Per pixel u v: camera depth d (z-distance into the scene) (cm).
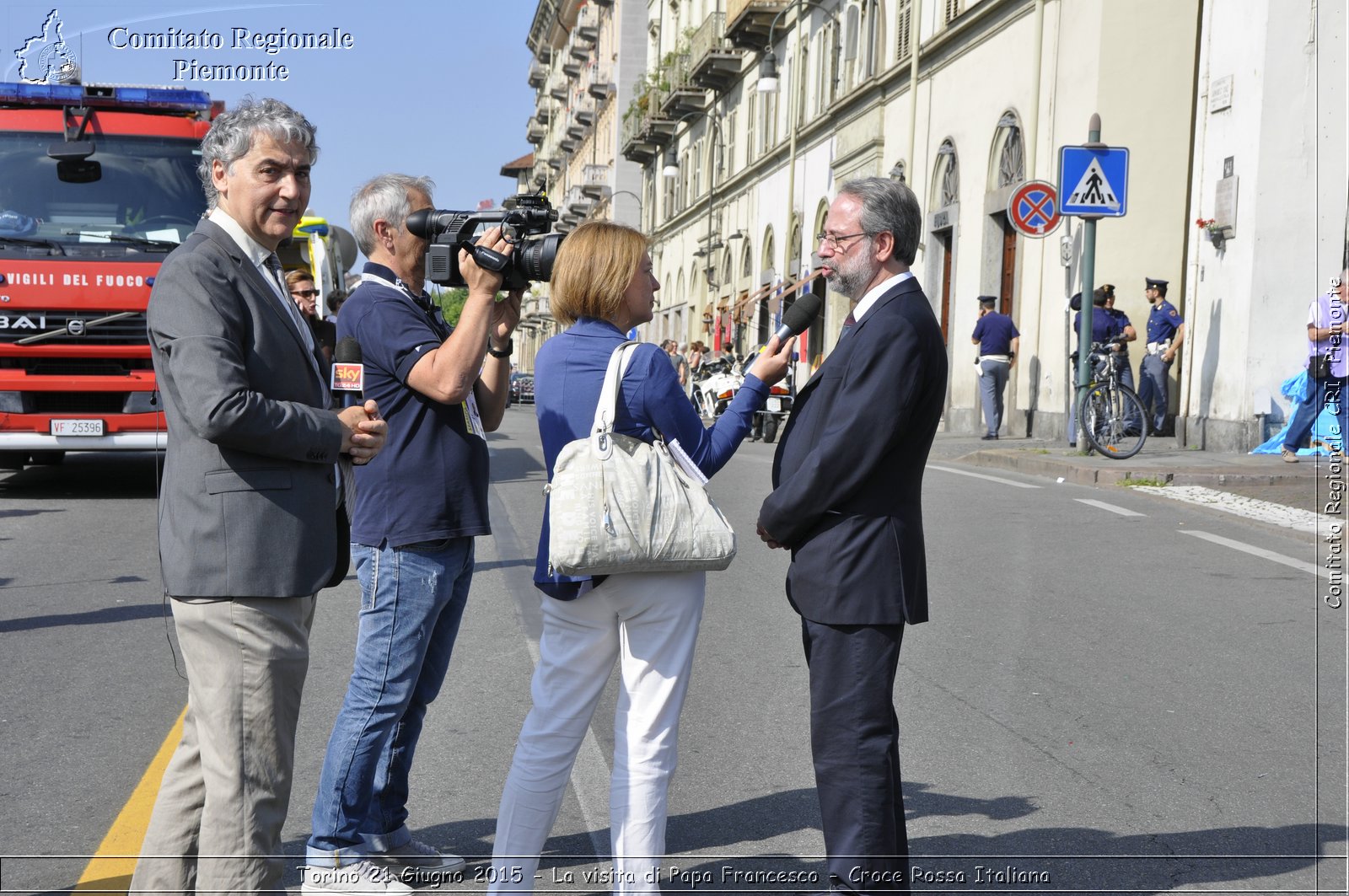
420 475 374
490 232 367
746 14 3569
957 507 1117
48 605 763
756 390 363
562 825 428
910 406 330
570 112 7819
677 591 348
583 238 351
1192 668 607
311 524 311
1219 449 1541
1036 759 484
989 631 677
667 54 4775
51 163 1205
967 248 2309
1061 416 1916
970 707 548
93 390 1191
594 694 354
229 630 304
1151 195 1853
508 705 562
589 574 334
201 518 303
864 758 337
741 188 4078
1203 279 1589
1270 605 733
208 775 305
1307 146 1487
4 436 1180
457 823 428
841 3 3092
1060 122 1967
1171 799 443
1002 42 2177
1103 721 529
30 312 1172
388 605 375
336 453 313
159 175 1227
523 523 1101
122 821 424
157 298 302
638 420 345
